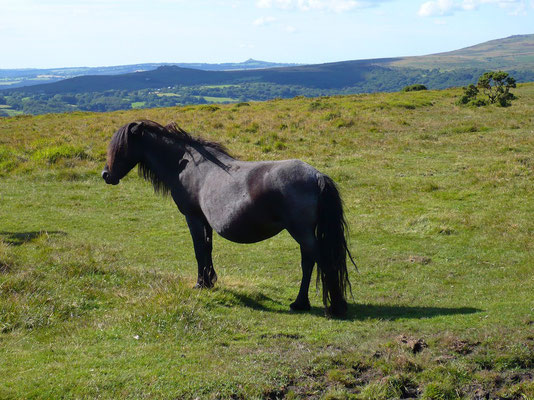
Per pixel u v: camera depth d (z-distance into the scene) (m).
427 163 15.67
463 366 6.77
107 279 8.57
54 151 17.00
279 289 8.66
